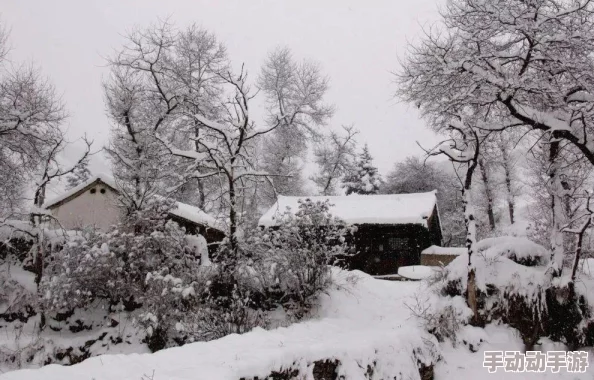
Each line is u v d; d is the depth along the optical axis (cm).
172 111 2216
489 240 1277
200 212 2134
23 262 1445
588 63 1041
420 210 2372
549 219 1553
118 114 2067
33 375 545
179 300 1180
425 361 916
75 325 1257
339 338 868
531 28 1004
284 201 2666
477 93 1143
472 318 1070
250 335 814
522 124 1073
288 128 3016
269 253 1252
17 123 1502
